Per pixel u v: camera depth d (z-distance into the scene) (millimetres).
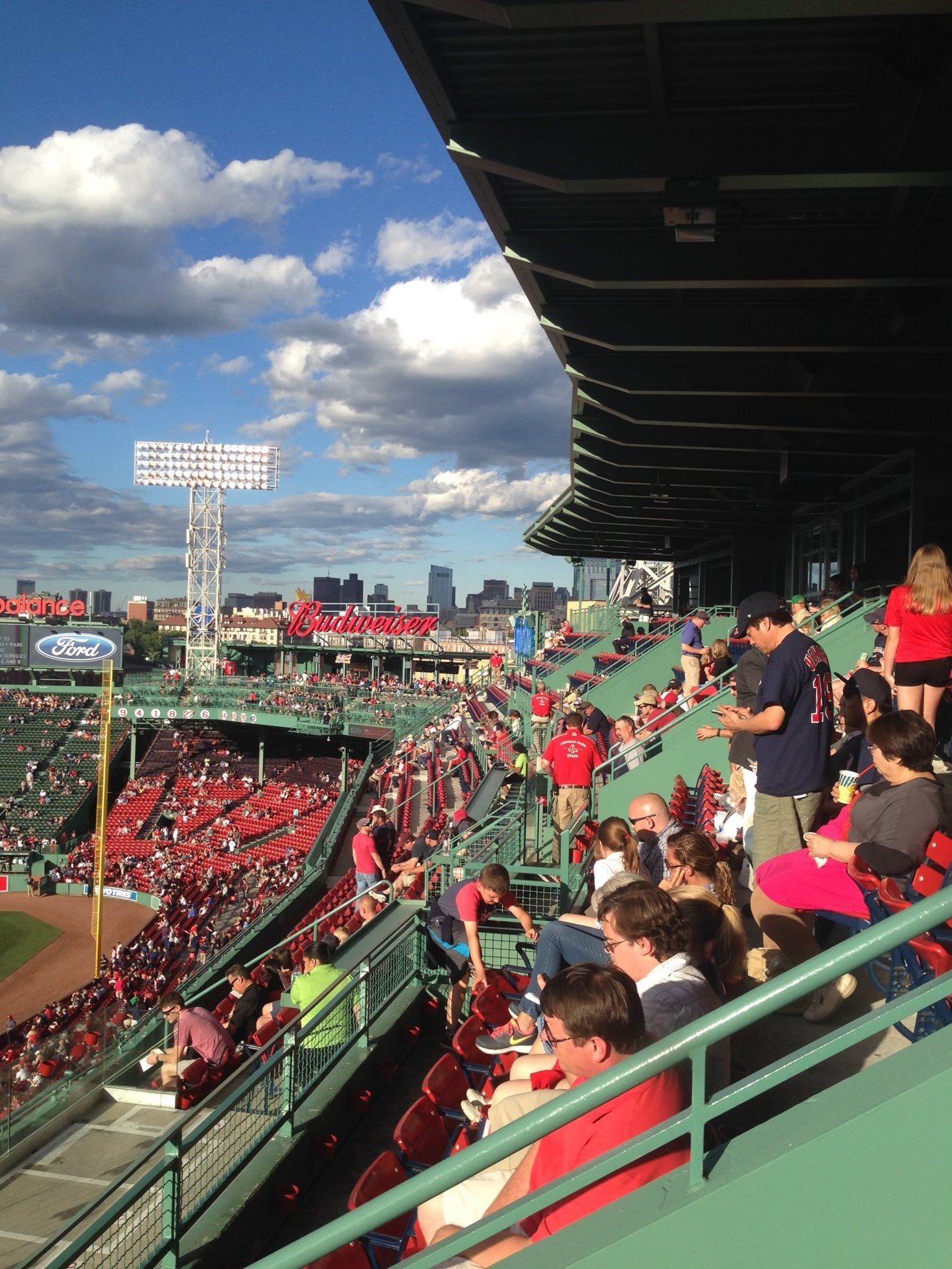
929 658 5820
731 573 32312
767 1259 2221
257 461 73125
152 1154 4938
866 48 6805
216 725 63312
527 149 7973
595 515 31375
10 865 44156
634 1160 2355
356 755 60562
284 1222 5789
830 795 6156
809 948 4855
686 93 7477
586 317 11422
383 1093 7316
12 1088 8969
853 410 14148
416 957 8742
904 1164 2143
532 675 33781
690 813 10172
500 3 5797
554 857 10406
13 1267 4305
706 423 14555
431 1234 3322
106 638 64500
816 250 9367
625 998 2691
